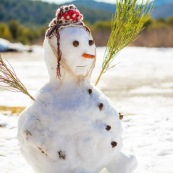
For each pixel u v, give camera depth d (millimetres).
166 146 5133
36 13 79250
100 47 36719
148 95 10922
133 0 3883
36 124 3480
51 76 3631
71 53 3510
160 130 5898
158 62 21641
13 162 4551
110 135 3588
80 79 3580
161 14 125000
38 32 45500
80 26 3580
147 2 3895
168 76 15625
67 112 3443
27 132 3488
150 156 4781
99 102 3551
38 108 3508
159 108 8766
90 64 3592
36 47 37000
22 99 9359
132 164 3750
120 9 3895
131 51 30516
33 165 3617
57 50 3520
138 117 6859
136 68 18422
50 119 3461
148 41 38469
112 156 3637
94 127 3512
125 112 7629
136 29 3926
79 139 3484
